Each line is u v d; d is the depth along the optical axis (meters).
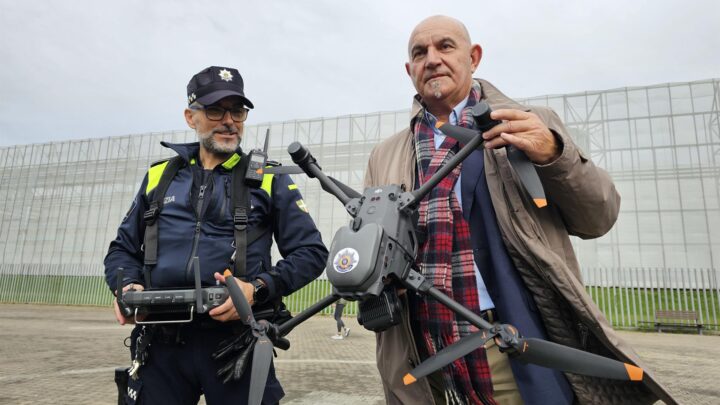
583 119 24.05
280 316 2.16
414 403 1.87
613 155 23.28
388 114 26.91
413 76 2.14
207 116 2.28
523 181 1.39
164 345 2.07
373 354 8.76
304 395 5.18
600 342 1.71
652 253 21.64
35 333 11.49
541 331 1.75
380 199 1.51
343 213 25.55
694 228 21.36
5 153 34.03
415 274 1.46
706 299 17.09
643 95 23.41
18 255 31.52
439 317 1.79
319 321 18.31
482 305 1.83
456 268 1.85
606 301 18.39
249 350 1.81
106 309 23.61
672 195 22.02
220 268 2.10
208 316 2.03
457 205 1.88
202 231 2.15
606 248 22.33
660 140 22.70
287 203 2.32
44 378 6.08
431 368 1.38
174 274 2.08
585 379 1.70
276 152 28.78
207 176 2.29
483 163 1.93
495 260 1.79
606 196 1.64
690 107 22.61
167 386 2.08
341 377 6.30
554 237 1.77
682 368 7.39
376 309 1.46
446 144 1.97
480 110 1.34
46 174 32.47
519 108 1.91
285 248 2.33
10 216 32.59
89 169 31.31
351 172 26.91
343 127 27.72
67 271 28.42
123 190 30.03
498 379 1.80
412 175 2.09
